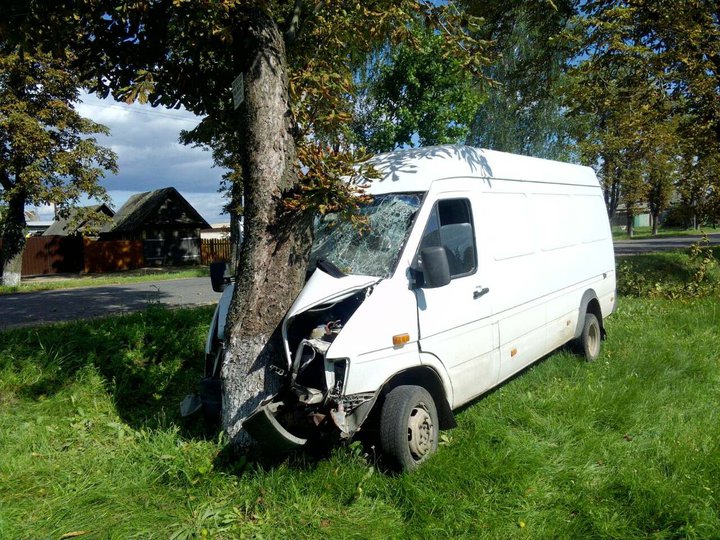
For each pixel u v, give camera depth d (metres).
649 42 13.30
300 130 5.05
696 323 9.20
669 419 5.29
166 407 6.11
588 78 13.32
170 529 3.77
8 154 22.52
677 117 14.78
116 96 4.89
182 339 7.86
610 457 4.57
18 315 12.40
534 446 4.75
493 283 5.61
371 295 4.42
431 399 4.71
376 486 4.19
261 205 4.71
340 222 5.36
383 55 13.07
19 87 21.83
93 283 23.84
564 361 7.21
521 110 17.94
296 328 4.68
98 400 6.18
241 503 4.02
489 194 5.88
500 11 13.21
